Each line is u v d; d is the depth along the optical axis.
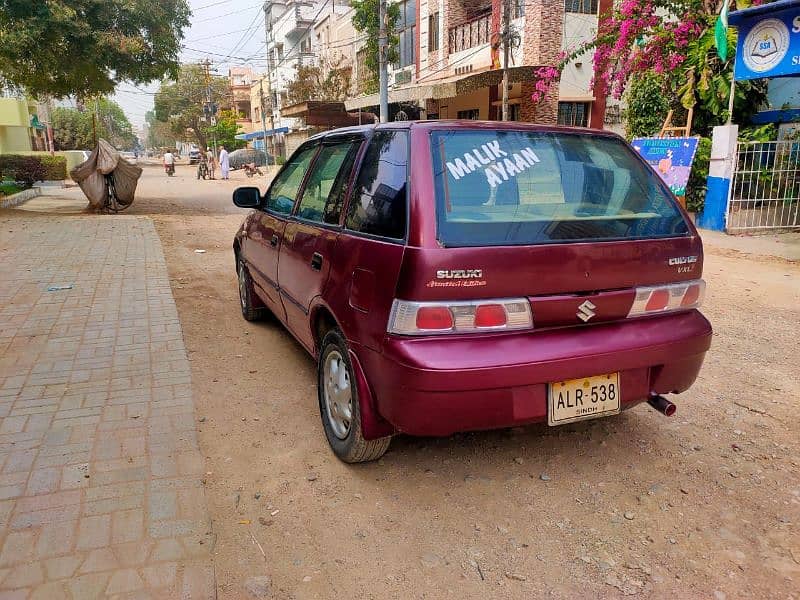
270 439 3.42
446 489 2.94
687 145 11.16
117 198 14.55
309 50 39.69
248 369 4.45
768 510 2.79
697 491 2.93
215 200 19.12
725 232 11.03
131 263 7.98
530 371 2.54
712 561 2.46
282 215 4.30
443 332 2.49
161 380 4.11
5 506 2.68
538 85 15.00
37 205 16.73
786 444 3.38
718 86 12.16
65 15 12.75
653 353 2.79
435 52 22.36
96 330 5.15
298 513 2.76
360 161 3.25
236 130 53.88
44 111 42.09
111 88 15.78
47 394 3.87
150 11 14.57
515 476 3.05
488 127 3.02
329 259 3.16
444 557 2.48
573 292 2.66
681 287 2.93
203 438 3.41
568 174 2.99
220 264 8.45
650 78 14.06
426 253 2.46
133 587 2.23
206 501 2.77
